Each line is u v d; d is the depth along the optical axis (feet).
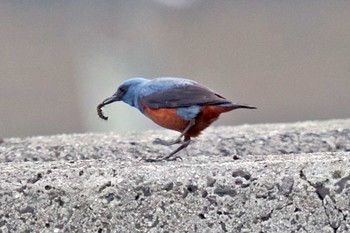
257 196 22.07
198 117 26.94
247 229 22.07
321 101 68.03
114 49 68.54
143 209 22.09
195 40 70.54
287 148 31.86
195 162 24.22
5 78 67.67
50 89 67.26
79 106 66.74
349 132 33.09
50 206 22.15
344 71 69.46
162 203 22.08
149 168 22.85
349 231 22.00
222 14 71.92
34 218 22.16
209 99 26.71
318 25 72.13
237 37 71.20
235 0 72.59
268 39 71.41
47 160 30.89
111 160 25.91
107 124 61.82
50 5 70.90
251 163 22.76
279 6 73.10
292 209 22.04
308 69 69.41
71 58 68.85
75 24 69.82
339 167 22.24
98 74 68.03
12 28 70.49
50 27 70.49
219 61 69.72
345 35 71.41
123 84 28.45
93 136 35.81
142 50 68.90
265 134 33.47
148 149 31.63
